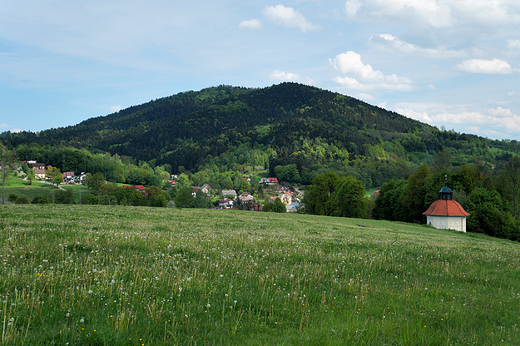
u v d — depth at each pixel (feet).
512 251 81.05
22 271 25.84
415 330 21.94
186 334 18.44
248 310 23.22
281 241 58.80
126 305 21.20
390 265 45.42
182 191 465.47
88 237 42.98
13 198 313.53
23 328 16.62
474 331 23.38
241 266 35.70
